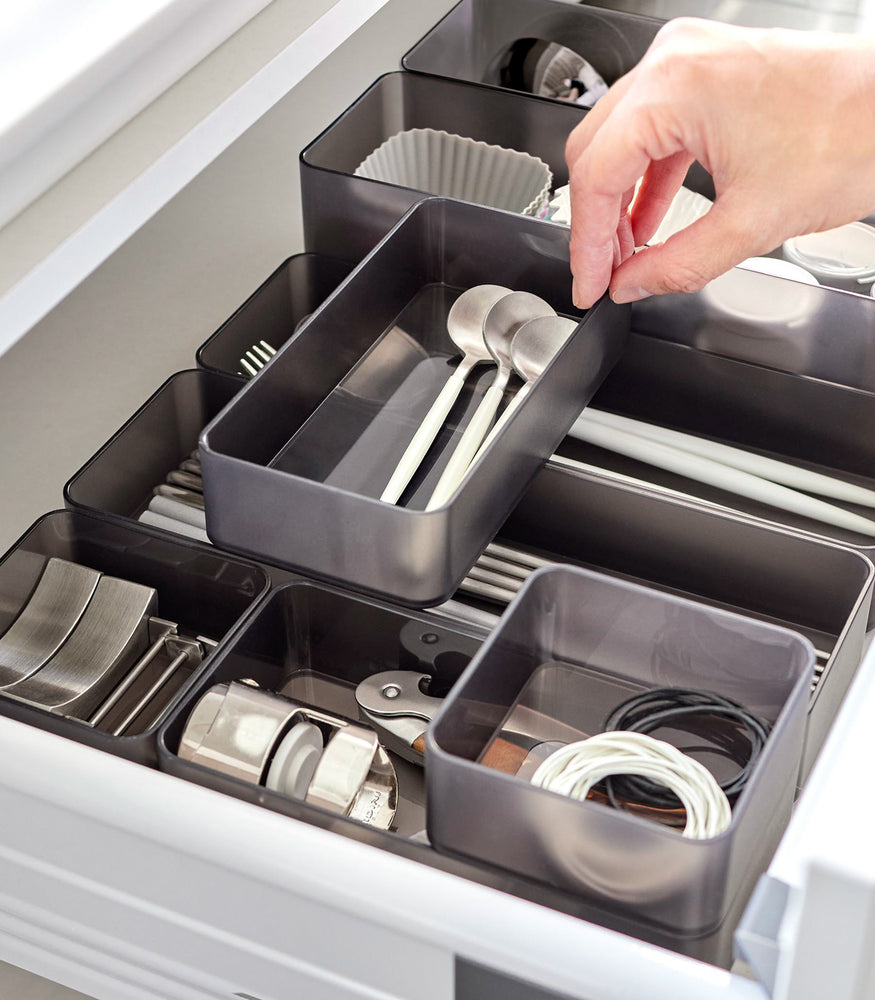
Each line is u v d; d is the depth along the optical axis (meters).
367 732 0.55
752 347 0.72
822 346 0.70
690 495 0.72
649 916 0.46
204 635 0.65
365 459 0.65
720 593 0.66
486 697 0.52
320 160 0.83
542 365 0.68
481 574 0.67
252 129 1.07
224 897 0.49
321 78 1.10
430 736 0.47
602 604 0.53
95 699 0.61
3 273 0.54
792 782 0.51
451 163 0.89
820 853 0.33
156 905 0.52
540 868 0.47
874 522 0.70
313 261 0.81
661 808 0.52
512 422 0.57
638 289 0.65
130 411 0.85
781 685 0.52
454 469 0.62
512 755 0.54
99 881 0.53
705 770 0.50
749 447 0.76
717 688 0.54
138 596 0.62
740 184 0.60
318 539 0.55
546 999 0.44
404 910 0.44
